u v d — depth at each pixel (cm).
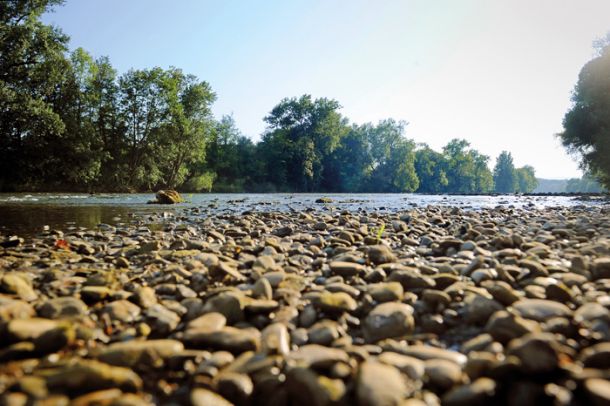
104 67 3969
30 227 868
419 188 10100
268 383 178
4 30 2542
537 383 161
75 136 3384
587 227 702
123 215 1220
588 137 3538
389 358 187
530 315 234
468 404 151
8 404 146
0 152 3005
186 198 2725
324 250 551
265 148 6875
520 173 15725
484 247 535
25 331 205
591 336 203
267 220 1048
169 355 202
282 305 287
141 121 4131
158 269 427
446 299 279
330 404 159
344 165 7988
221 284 354
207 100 4600
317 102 7431
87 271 410
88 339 225
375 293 291
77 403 150
